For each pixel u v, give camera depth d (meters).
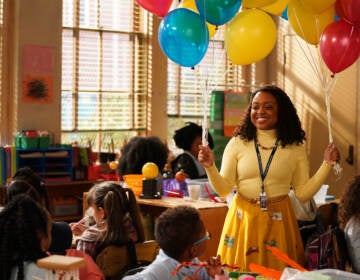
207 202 5.22
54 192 7.12
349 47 3.88
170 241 2.62
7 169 6.59
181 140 6.05
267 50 3.95
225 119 7.84
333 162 3.66
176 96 8.31
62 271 2.57
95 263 3.55
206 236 2.70
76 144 7.20
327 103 3.96
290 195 4.24
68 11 7.49
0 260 2.81
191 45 3.78
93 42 7.69
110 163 6.86
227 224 3.77
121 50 7.89
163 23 3.88
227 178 3.74
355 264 3.47
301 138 3.73
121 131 7.93
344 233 3.53
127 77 7.95
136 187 5.50
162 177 5.64
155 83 8.05
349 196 3.58
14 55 7.03
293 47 8.34
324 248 3.45
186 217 2.64
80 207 7.12
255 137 3.71
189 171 5.93
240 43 3.89
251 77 8.74
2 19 7.02
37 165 6.79
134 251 3.71
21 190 3.96
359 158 7.41
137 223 3.78
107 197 3.70
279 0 4.12
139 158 5.80
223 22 3.84
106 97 7.80
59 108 7.22
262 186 3.63
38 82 7.05
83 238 3.74
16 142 6.75
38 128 7.08
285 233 3.62
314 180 3.69
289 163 3.66
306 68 8.13
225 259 3.73
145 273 2.61
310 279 2.51
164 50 3.93
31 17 7.00
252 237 3.62
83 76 7.64
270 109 3.64
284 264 3.58
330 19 4.14
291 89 8.38
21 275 2.76
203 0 3.73
